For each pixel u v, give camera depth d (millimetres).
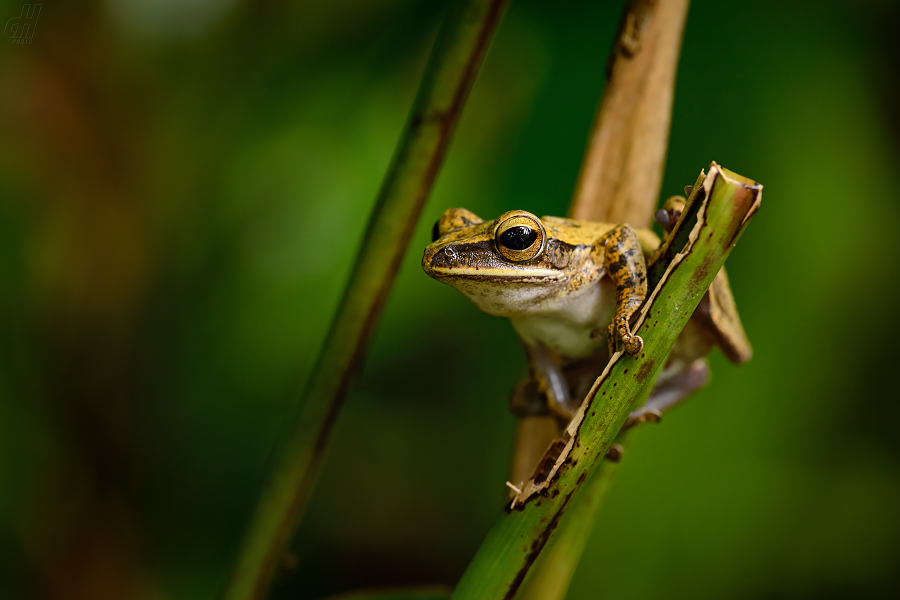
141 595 582
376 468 705
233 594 499
